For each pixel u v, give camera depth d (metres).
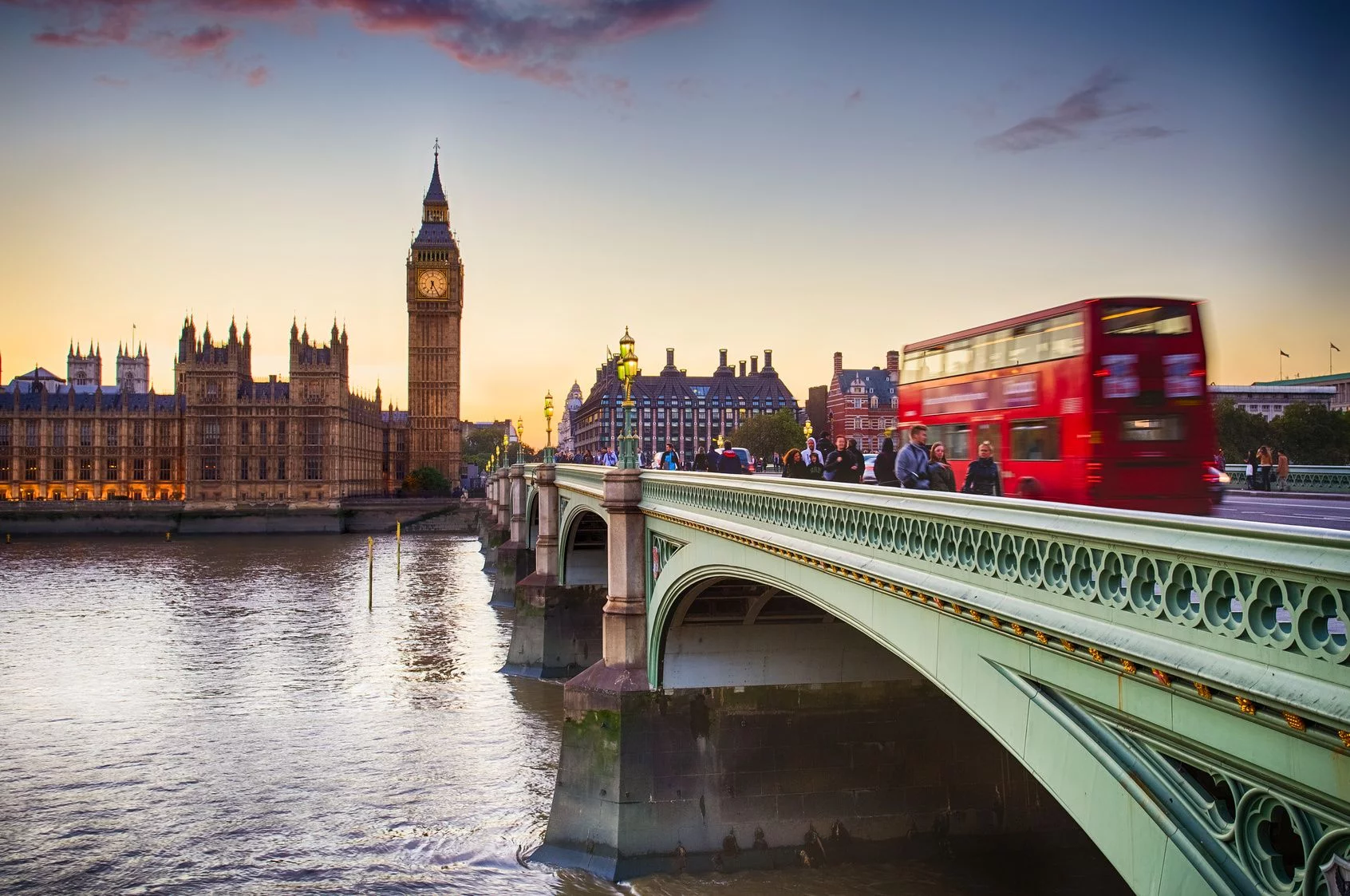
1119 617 10.58
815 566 19.28
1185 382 23.45
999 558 12.89
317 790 40.41
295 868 33.22
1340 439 75.12
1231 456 75.44
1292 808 8.82
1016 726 12.77
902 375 33.75
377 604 90.06
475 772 42.50
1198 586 9.44
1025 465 25.69
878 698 31.61
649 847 30.73
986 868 29.89
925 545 14.94
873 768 31.17
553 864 31.94
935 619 14.83
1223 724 9.38
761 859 30.56
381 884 31.83
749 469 48.25
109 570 120.56
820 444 31.58
